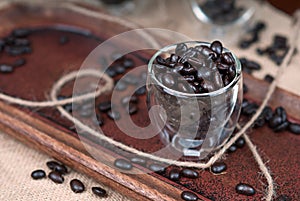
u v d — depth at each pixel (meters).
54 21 0.62
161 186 0.47
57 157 0.49
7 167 0.50
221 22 0.66
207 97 0.45
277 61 0.60
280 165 0.48
